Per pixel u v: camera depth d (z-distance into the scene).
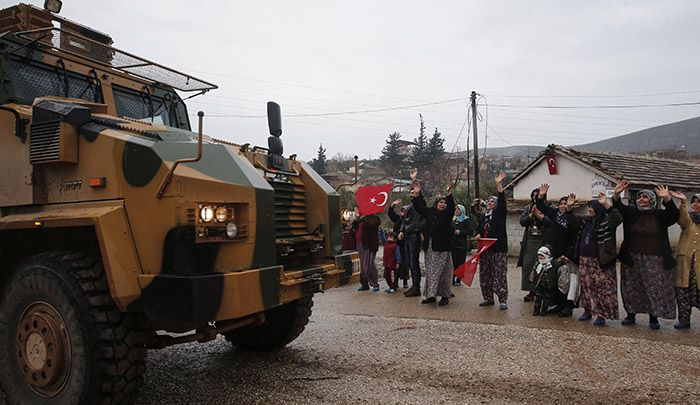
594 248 6.65
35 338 3.71
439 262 8.09
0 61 4.57
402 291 9.87
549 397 4.06
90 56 5.30
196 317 3.23
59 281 3.59
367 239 9.95
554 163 17.39
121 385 3.55
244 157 4.14
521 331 6.20
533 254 8.28
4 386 3.89
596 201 6.80
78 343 3.51
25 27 5.08
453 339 5.90
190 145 3.70
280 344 5.53
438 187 36.31
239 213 3.65
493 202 8.26
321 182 5.11
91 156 3.71
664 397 4.01
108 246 3.38
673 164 19.70
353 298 9.18
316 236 4.97
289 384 4.50
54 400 3.63
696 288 6.27
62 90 4.99
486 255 7.99
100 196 3.66
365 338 6.05
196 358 5.41
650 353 5.18
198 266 3.41
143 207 3.48
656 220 6.38
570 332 6.13
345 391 4.28
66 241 3.94
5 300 3.88
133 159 3.53
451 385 4.38
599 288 6.56
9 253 4.20
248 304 3.53
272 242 3.85
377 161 66.25
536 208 7.85
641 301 6.46
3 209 4.12
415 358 5.18
